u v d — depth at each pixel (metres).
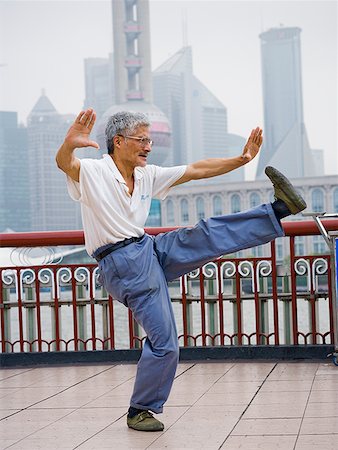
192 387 4.82
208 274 5.87
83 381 5.24
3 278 6.04
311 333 5.76
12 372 5.72
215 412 4.08
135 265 3.74
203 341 5.87
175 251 3.83
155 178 3.90
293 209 3.72
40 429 3.90
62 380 5.32
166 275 3.90
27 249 6.10
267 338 5.82
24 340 6.06
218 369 5.45
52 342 6.02
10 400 4.67
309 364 5.51
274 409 4.08
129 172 3.83
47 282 6.00
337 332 5.36
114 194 3.75
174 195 90.12
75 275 5.97
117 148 3.80
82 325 6.01
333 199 89.44
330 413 3.93
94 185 3.71
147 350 3.74
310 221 5.64
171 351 3.71
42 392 4.90
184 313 5.91
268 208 3.76
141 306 3.73
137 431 3.76
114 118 3.80
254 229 3.76
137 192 3.82
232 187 88.50
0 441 3.68
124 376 5.37
